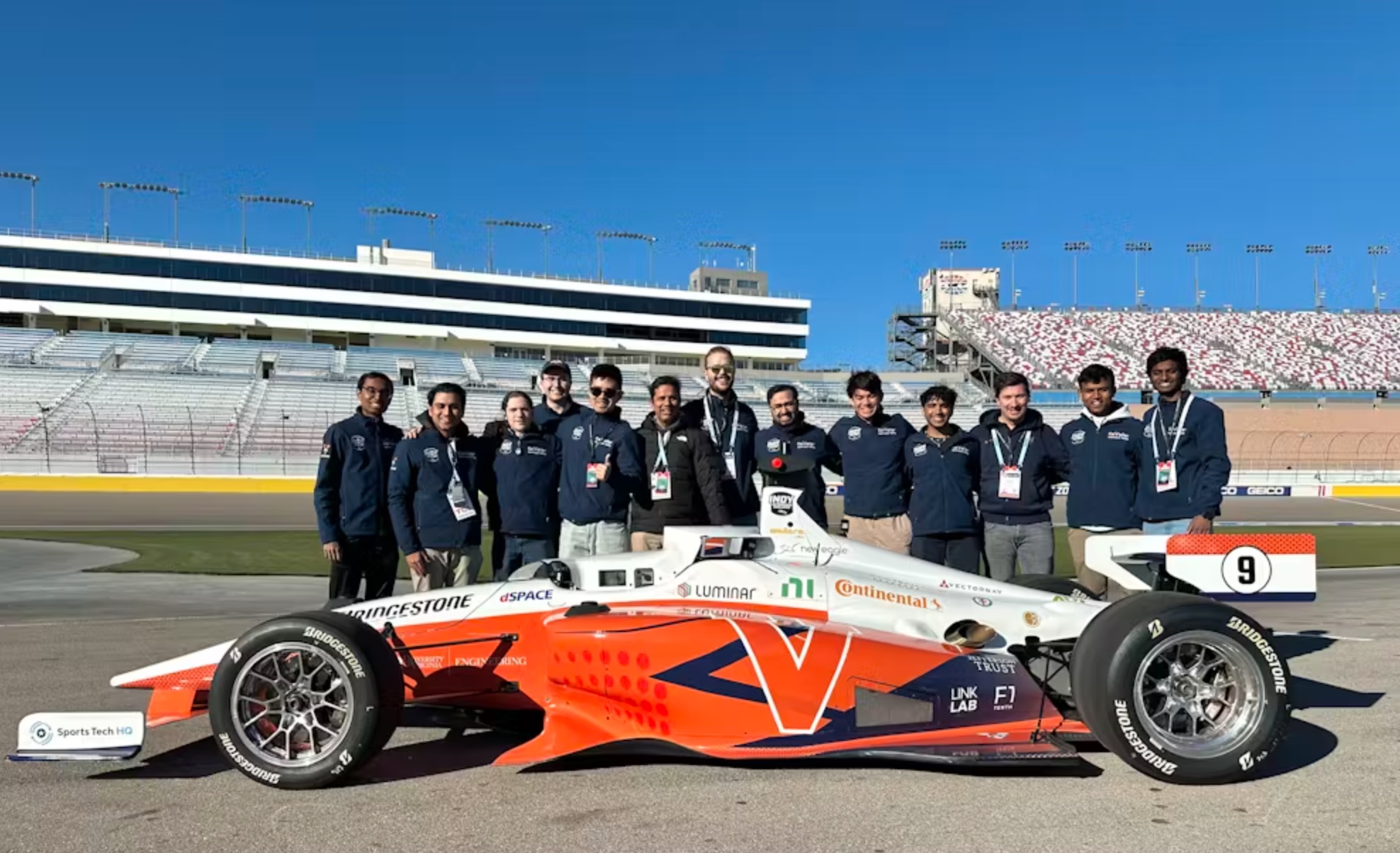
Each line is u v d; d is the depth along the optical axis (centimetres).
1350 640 679
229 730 354
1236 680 367
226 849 301
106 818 327
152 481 2883
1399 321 6222
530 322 5681
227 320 5056
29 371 3812
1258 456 4281
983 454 613
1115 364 5562
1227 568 411
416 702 416
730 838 308
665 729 383
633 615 404
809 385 5509
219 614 812
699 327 6091
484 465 593
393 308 5366
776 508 465
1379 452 4403
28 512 2159
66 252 4775
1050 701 407
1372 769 379
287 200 5341
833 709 380
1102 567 463
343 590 574
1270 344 5897
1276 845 303
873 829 316
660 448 587
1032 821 323
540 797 348
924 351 6381
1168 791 354
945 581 453
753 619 400
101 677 548
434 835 312
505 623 423
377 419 585
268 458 3259
